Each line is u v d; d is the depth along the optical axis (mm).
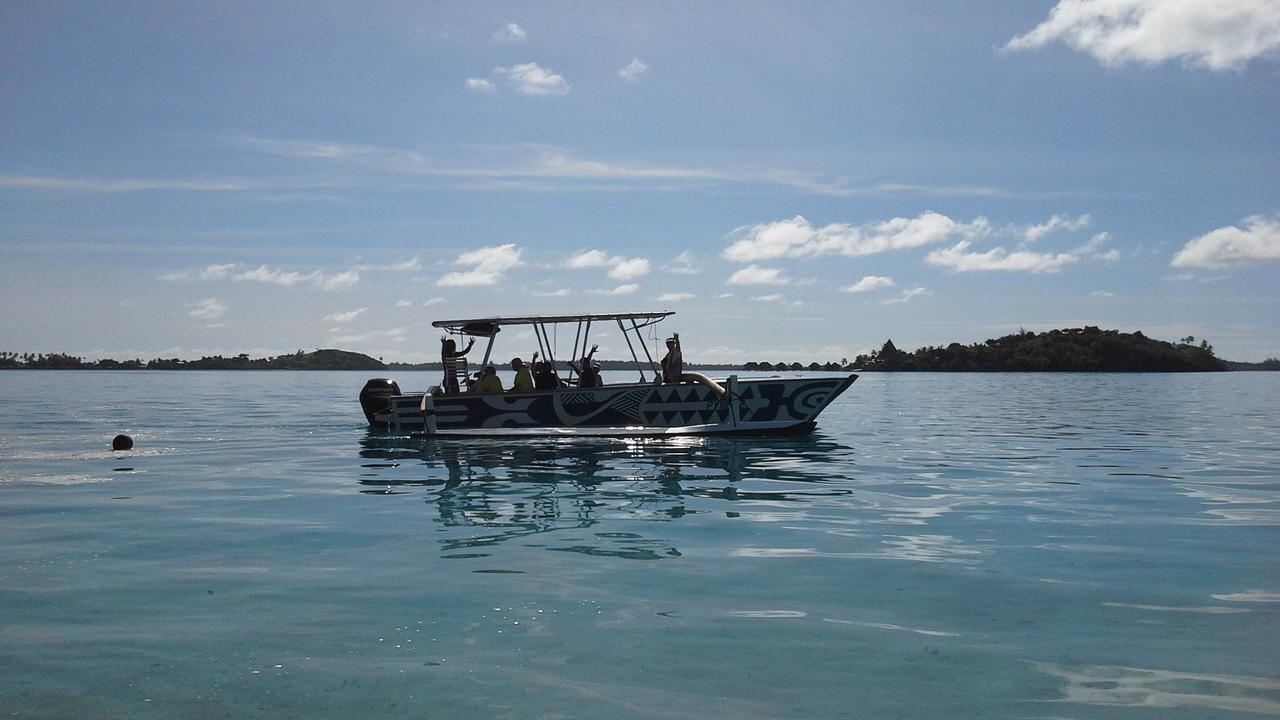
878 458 14156
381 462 13508
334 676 4551
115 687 4418
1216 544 7664
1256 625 5383
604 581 6375
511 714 4082
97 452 15008
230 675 4566
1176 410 29516
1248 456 14742
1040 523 8633
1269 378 97312
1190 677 4555
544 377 17328
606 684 4445
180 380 79250
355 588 6195
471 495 10281
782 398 17203
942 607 5754
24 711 4133
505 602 5840
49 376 101312
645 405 17016
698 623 5414
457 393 17281
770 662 4746
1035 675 4570
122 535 8023
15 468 12844
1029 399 38688
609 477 11805
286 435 18312
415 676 4547
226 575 6562
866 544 7637
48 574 6602
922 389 53312
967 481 11539
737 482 11359
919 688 4391
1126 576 6555
